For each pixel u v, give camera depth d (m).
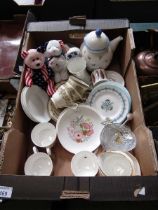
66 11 1.27
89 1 1.22
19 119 0.92
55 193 0.68
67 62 1.00
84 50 1.01
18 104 0.92
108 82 1.00
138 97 0.90
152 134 0.87
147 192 0.67
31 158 0.90
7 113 1.08
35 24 1.06
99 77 1.01
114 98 1.00
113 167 0.88
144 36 1.16
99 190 0.68
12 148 0.84
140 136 0.87
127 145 0.90
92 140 0.96
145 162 0.82
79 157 0.90
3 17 1.28
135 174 0.86
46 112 1.01
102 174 0.84
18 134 0.90
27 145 0.97
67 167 0.92
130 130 0.94
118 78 1.08
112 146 0.91
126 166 0.87
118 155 0.89
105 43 0.97
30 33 1.04
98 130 0.97
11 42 1.14
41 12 1.26
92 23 1.04
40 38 1.08
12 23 1.21
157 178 0.69
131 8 1.27
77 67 1.00
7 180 0.70
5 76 1.03
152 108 1.05
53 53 0.97
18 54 1.01
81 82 0.94
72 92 0.94
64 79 1.02
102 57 1.01
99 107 1.00
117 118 0.98
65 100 0.95
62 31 1.04
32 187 0.69
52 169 0.89
